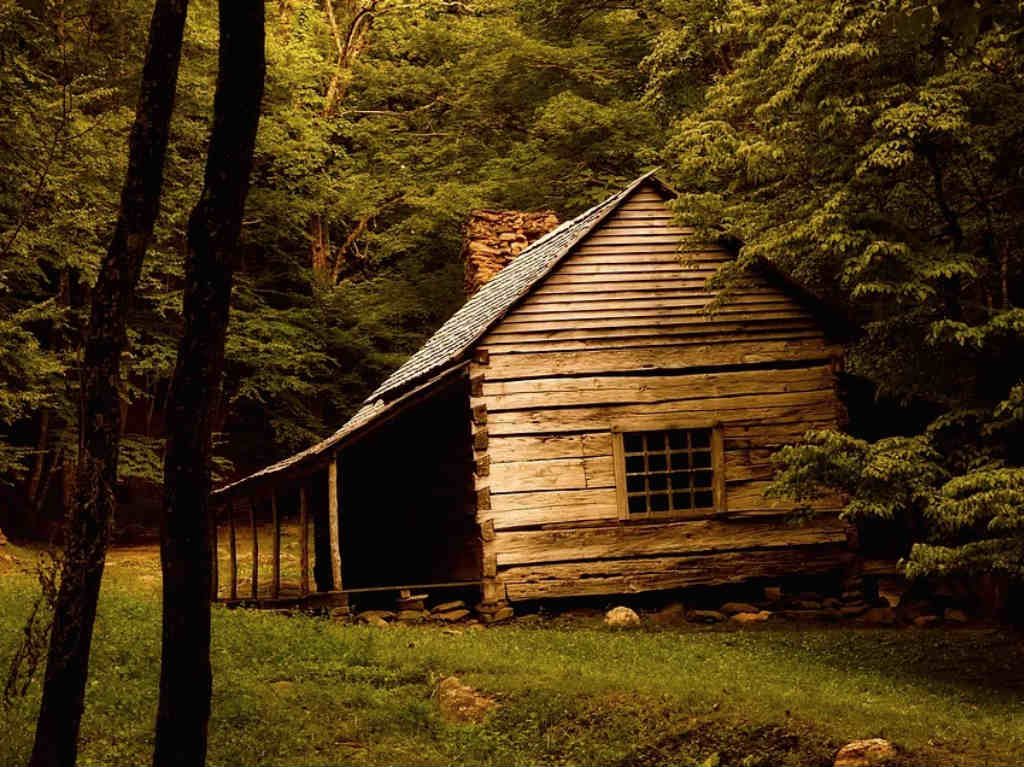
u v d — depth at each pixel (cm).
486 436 1838
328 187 3603
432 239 3703
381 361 3544
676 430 1927
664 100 2898
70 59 2238
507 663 1248
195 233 745
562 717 1066
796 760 929
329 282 3791
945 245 1606
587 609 1862
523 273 2078
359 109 4184
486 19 4009
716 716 1009
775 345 1964
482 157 3838
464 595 1934
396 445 2305
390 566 2302
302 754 977
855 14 1484
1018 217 1588
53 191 2181
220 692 1095
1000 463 1391
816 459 1496
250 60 746
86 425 714
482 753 1010
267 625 1416
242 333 3262
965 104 1480
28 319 2272
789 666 1371
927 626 1756
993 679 1338
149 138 728
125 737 984
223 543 2984
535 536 1838
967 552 1327
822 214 1501
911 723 1003
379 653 1300
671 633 1686
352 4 4294
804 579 1959
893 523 2381
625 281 1934
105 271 721
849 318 1952
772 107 1584
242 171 749
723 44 2811
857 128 1548
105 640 1273
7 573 1961
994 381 1564
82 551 713
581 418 1881
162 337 2952
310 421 3462
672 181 2683
